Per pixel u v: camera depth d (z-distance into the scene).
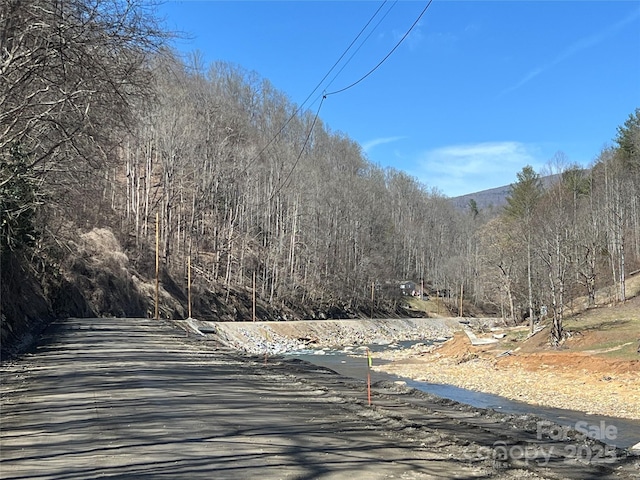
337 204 89.88
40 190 26.41
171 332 37.31
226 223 78.12
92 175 23.64
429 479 6.81
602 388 22.03
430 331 80.44
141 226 70.75
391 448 8.41
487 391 22.55
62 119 15.55
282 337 60.53
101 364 18.83
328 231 87.00
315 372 20.05
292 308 77.44
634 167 69.19
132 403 11.59
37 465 7.02
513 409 18.06
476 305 102.00
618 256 58.91
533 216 53.56
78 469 6.85
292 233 80.31
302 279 82.81
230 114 79.62
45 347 24.55
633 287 53.53
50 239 43.00
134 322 44.16
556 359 28.75
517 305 58.50
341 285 87.19
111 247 56.56
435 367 33.22
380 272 97.25
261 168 80.12
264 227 82.69
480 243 85.94
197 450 7.86
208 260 75.94
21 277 36.09
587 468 7.88
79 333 32.78
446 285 109.31
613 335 31.89
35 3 13.51
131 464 7.09
